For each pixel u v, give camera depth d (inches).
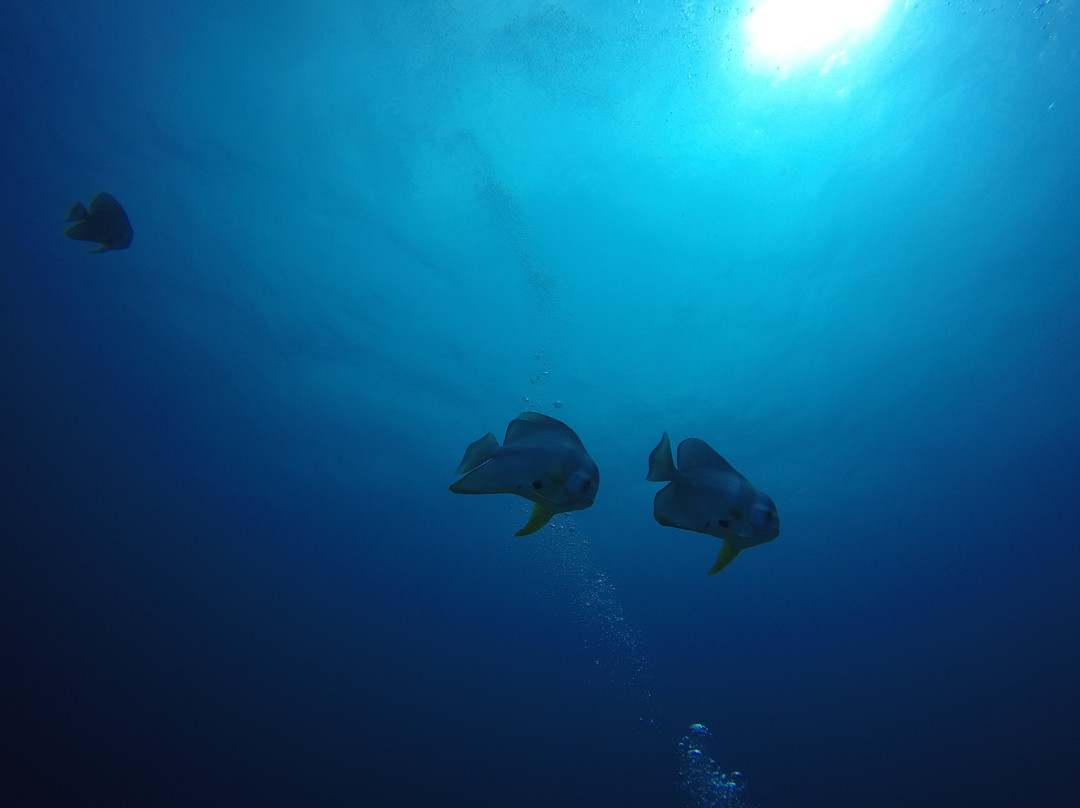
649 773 749.3
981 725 798.5
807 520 864.3
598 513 802.2
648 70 406.6
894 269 534.9
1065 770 660.1
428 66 400.8
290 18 378.3
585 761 765.9
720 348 594.9
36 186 551.5
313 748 717.9
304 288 573.6
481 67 402.3
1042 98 429.7
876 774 738.8
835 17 379.2
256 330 637.9
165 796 568.1
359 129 438.9
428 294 561.9
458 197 482.0
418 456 761.6
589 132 443.2
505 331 592.1
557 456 46.8
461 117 430.9
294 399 714.8
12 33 415.2
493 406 679.1
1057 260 537.3
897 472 794.2
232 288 593.9
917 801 673.0
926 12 380.5
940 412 700.7
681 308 559.5
